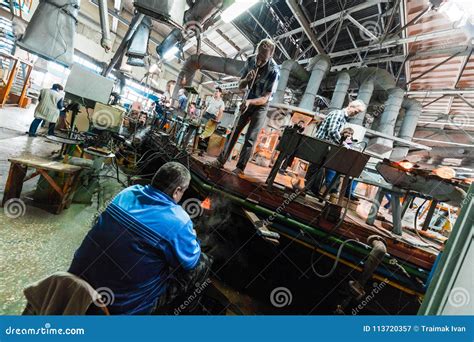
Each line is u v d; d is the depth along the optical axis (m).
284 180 3.92
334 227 2.17
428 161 8.35
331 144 2.16
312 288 2.34
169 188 1.24
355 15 5.69
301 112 5.11
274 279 2.41
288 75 6.30
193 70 8.93
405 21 4.72
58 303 0.93
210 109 6.06
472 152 7.22
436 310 1.28
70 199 2.79
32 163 2.37
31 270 1.75
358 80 6.11
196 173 3.08
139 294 1.15
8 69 8.94
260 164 5.47
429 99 7.14
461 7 3.16
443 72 5.79
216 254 2.53
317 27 6.56
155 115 6.80
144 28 6.51
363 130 5.10
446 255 1.27
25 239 2.04
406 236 2.55
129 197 1.21
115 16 9.98
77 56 11.72
